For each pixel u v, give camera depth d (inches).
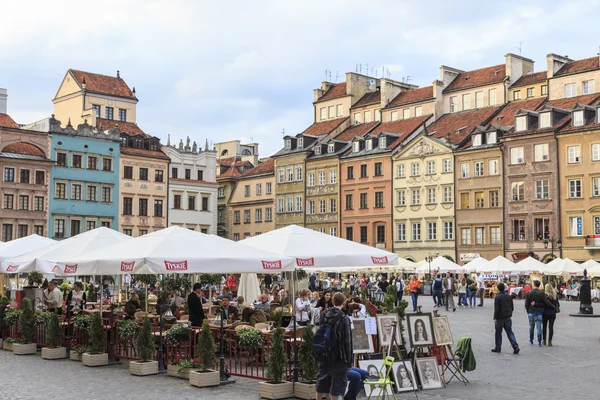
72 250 1010.1
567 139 2810.0
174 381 724.0
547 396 639.8
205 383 686.5
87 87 3558.1
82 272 829.2
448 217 3159.5
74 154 3213.6
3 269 1086.4
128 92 3727.9
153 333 823.7
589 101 2910.9
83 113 3508.9
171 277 1544.0
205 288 1835.6
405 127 3523.6
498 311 935.0
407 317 689.6
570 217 2787.9
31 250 1216.8
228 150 4891.7
